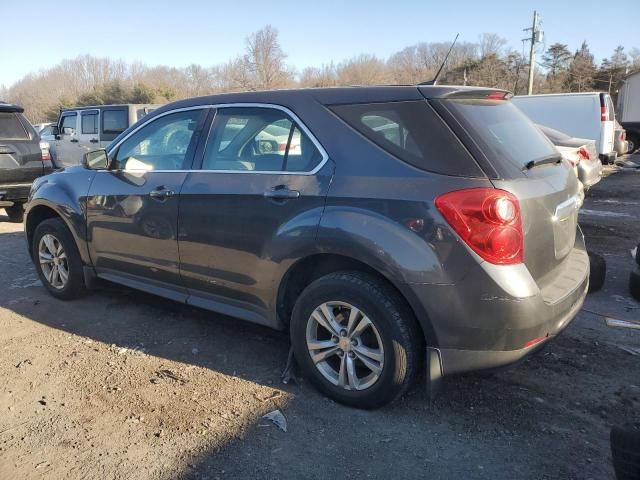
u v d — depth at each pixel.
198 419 3.04
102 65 75.94
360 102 3.07
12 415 3.09
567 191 3.22
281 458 2.71
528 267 2.75
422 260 2.69
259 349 3.90
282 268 3.20
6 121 8.30
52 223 4.75
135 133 4.21
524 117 3.50
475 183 2.64
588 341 3.98
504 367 2.76
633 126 21.69
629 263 6.01
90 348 3.94
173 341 4.04
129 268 4.21
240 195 3.35
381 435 2.88
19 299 4.95
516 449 2.77
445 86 2.98
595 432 2.90
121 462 2.69
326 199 2.98
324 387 3.19
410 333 2.86
